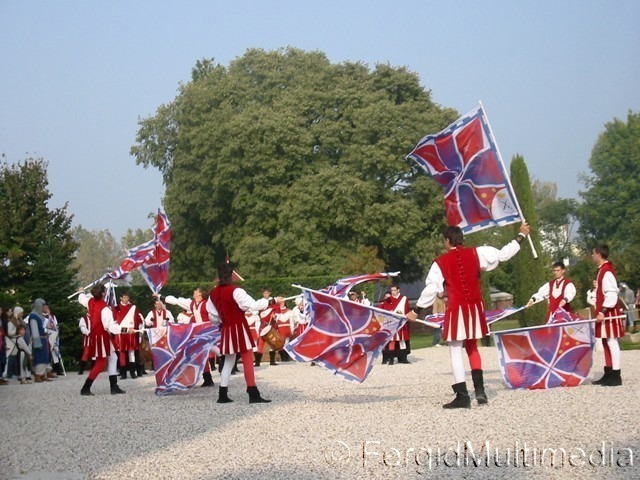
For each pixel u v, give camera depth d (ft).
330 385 46.26
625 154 211.20
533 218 85.30
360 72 139.54
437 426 27.66
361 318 35.81
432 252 128.47
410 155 38.47
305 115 138.21
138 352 64.59
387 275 45.19
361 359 36.14
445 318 31.78
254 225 135.44
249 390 38.34
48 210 116.26
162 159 163.84
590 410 29.40
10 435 32.40
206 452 25.90
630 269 116.16
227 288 38.40
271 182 133.08
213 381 53.31
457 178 37.91
